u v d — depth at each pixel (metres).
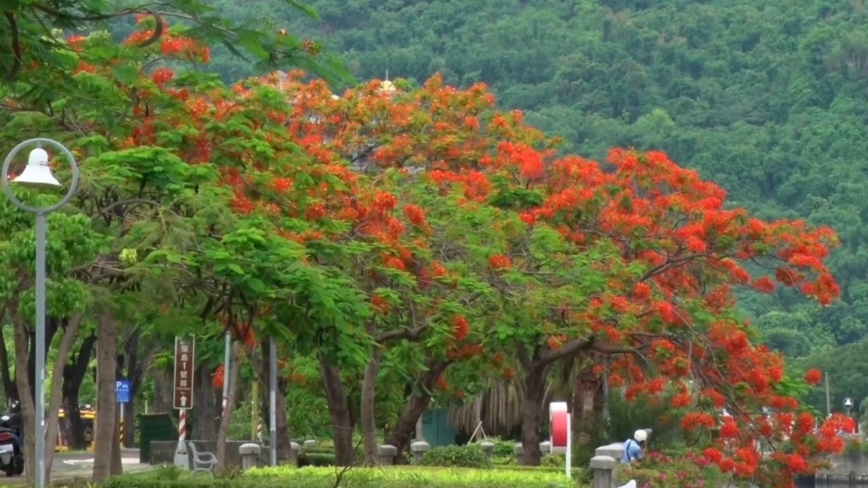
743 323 27.33
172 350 44.31
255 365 31.31
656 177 28.30
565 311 24.77
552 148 30.06
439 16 137.50
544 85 129.88
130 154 17.36
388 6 138.38
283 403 30.95
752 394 25.80
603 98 128.12
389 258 22.06
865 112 121.94
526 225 25.97
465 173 27.89
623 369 28.53
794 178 111.50
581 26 139.62
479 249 23.91
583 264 25.44
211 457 29.03
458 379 31.58
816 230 28.41
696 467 24.38
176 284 17.52
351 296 17.70
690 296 27.89
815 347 91.38
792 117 122.19
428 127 30.12
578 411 32.78
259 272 16.80
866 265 101.19
